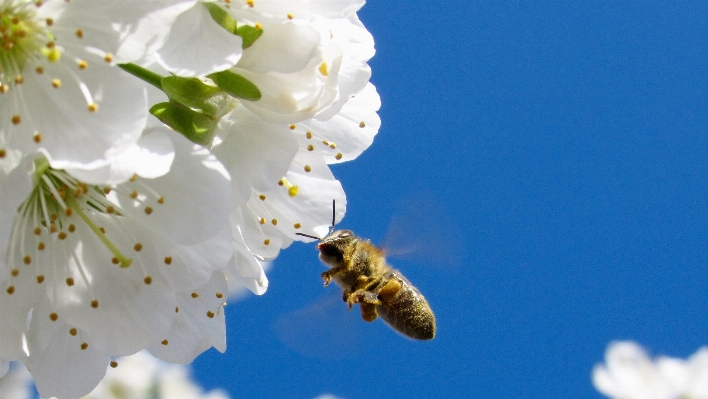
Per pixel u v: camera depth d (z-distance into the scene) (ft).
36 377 0.55
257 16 0.54
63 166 0.52
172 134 0.54
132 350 0.55
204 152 0.54
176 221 0.54
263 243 0.57
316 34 0.54
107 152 0.52
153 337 0.55
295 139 0.56
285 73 0.54
